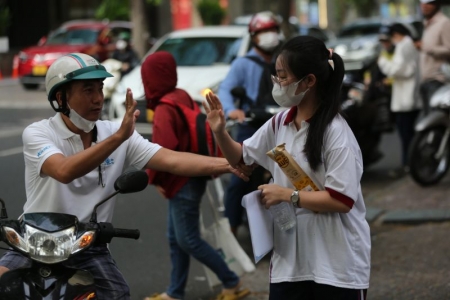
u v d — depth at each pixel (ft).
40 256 20.11
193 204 33.53
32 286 20.13
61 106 22.48
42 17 186.70
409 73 61.36
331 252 22.24
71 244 20.42
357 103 59.82
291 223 22.53
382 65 62.08
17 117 97.50
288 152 22.41
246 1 248.52
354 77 69.51
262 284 38.58
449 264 39.88
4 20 166.09
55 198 22.57
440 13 58.80
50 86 22.36
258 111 40.60
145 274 40.04
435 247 42.65
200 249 33.86
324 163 22.00
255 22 41.57
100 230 21.38
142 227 48.01
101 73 22.20
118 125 24.18
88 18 198.80
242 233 46.85
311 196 21.86
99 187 23.12
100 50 132.77
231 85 41.63
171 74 33.60
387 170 66.44
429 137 56.24
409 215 48.44
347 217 22.31
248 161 23.58
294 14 257.34
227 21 238.68
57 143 22.86
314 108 22.35
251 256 42.73
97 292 22.29
